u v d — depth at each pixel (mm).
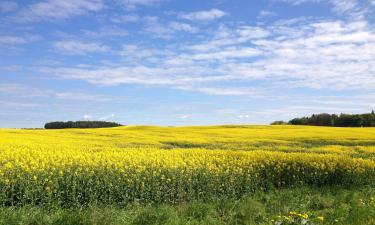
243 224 11266
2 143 23328
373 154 27172
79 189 13078
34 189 12414
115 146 28422
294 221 10312
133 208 12344
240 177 15906
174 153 19797
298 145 33656
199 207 12055
